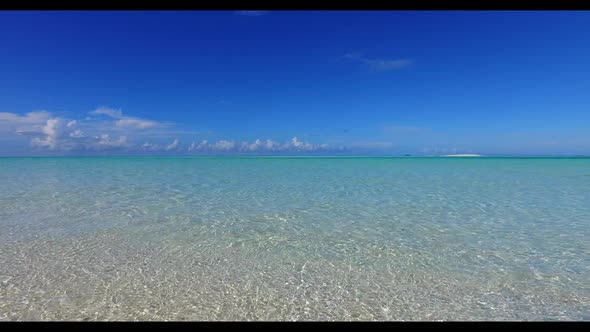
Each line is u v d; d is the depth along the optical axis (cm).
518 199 1197
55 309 403
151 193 1317
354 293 455
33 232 727
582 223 832
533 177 2114
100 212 941
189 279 494
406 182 1786
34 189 1399
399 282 489
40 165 3322
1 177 1944
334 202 1133
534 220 866
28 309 402
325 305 424
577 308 415
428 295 451
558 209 1012
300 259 579
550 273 517
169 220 855
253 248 636
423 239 696
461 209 1012
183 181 1792
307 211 977
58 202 1088
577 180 1894
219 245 652
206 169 2891
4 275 496
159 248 630
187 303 425
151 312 402
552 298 440
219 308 414
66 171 2459
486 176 2180
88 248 624
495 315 402
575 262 561
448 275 512
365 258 585
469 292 458
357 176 2188
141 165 3491
